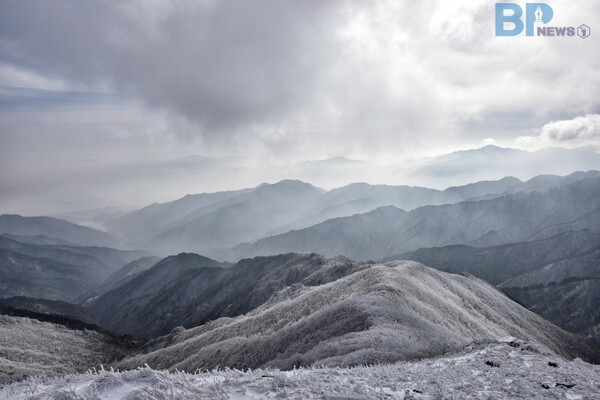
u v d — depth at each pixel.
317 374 13.57
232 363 58.34
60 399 9.30
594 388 14.13
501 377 15.17
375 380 12.89
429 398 11.15
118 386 10.18
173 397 9.13
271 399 9.60
